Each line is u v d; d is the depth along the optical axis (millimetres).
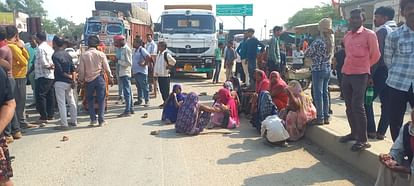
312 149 6684
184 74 20891
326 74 6902
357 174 5438
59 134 7793
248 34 12453
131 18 20828
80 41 17141
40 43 8758
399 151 4172
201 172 5562
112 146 6902
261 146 6902
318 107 7012
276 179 5277
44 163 5984
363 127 5461
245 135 7723
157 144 7047
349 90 5648
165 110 8883
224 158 6207
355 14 5430
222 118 8328
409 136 4070
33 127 8391
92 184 5133
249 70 12383
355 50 5430
